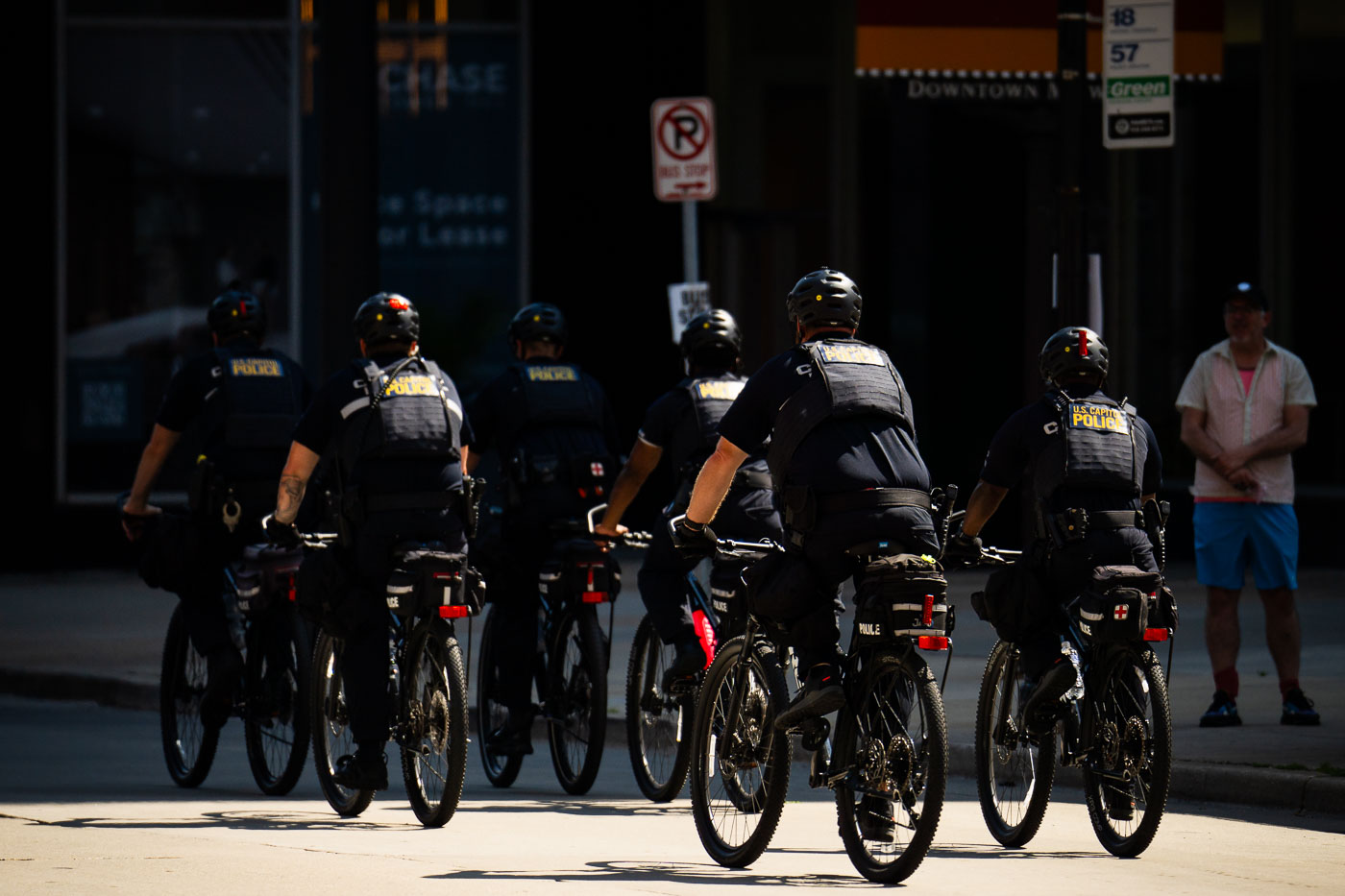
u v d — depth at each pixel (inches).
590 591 1279.5
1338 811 1208.2
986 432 2733.8
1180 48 2731.3
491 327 2792.8
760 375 999.6
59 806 1253.1
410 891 956.6
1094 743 1058.1
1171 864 1048.8
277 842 1104.2
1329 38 2704.2
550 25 2773.1
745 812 1020.5
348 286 1846.7
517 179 2790.4
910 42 2691.9
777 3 2778.1
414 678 1160.2
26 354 2723.9
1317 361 2701.8
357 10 1845.5
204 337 2753.4
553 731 1336.1
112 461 2751.0
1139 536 1073.5
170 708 1373.0
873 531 962.1
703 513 1018.7
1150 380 2770.7
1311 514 2682.1
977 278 2721.5
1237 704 1555.1
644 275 2792.8
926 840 946.7
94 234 2736.2
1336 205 2701.8
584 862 1045.2
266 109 2741.1
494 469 2775.6
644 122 2780.5
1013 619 1079.0
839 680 973.2
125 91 2731.3
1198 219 2755.9
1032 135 2689.5
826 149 2780.5
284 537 1179.3
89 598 2471.7
